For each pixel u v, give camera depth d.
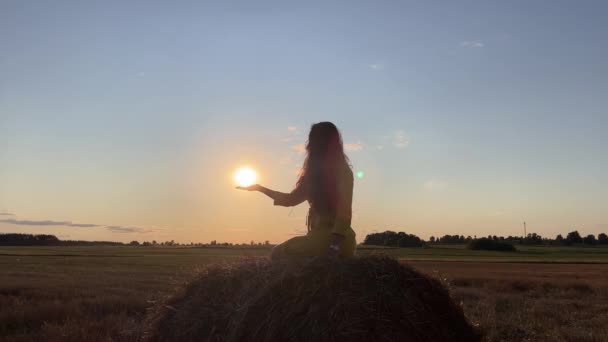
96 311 12.64
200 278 5.39
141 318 11.20
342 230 5.01
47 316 11.77
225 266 5.36
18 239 131.62
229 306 4.92
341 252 5.20
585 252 102.88
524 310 13.56
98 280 21.78
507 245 104.44
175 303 5.37
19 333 10.38
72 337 9.44
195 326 5.02
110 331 9.73
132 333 8.07
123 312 12.08
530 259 65.94
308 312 4.50
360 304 4.50
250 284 4.93
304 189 5.38
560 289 21.17
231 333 4.72
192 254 66.62
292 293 4.64
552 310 13.70
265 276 4.91
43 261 44.28
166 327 5.27
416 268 5.11
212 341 4.84
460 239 133.12
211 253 72.31
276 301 4.64
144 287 18.86
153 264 39.75
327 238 5.20
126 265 38.03
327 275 4.68
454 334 4.98
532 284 22.45
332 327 4.40
